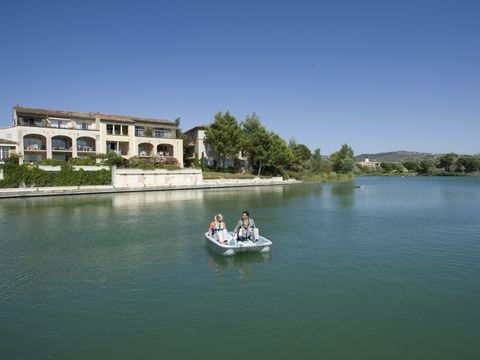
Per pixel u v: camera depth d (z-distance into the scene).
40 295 13.32
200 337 10.05
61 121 70.00
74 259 18.16
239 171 96.25
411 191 67.81
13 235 24.39
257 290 13.54
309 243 21.44
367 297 12.77
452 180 123.06
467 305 12.04
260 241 19.03
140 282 14.59
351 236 23.56
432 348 9.41
